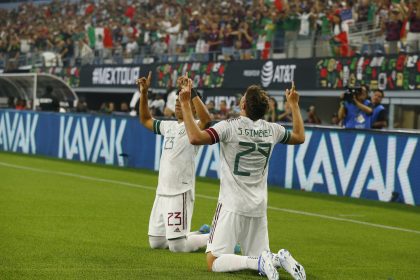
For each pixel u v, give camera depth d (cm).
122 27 3083
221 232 670
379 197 1416
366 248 928
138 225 1034
